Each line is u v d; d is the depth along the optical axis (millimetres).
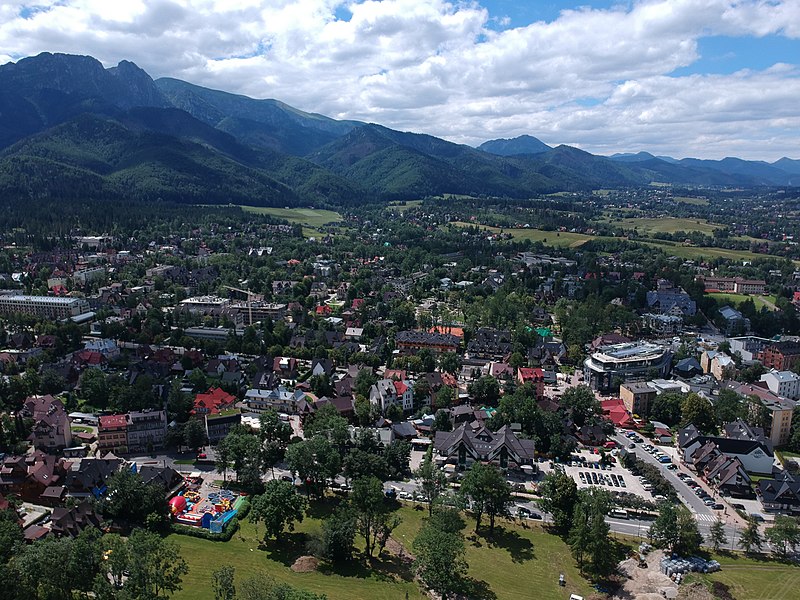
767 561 183750
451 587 157250
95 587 145500
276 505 184875
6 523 168250
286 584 152125
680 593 165500
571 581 173250
